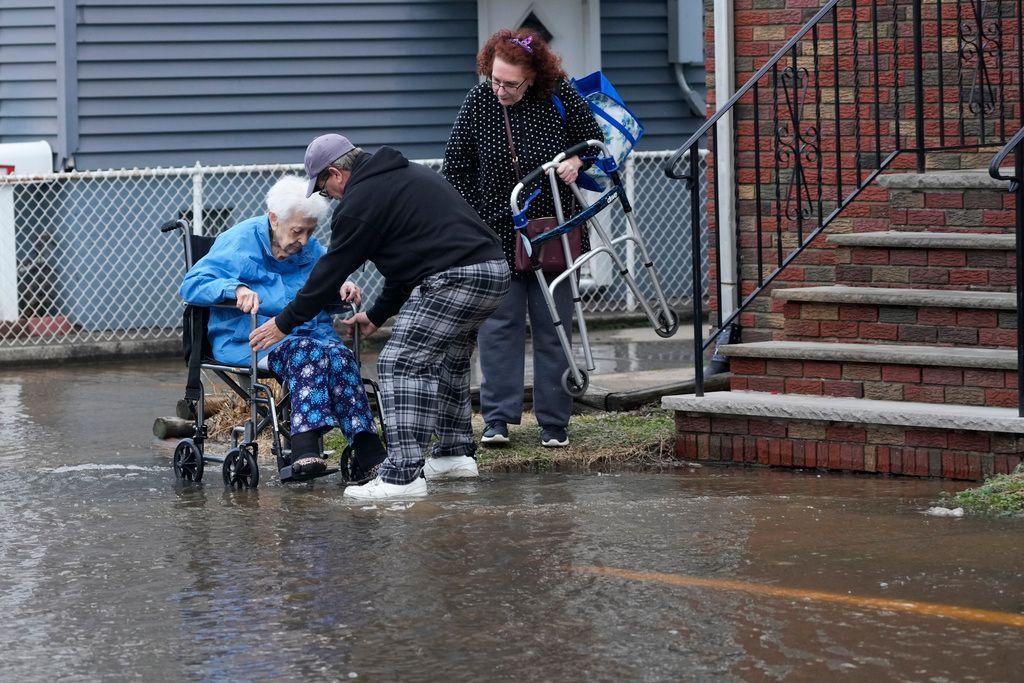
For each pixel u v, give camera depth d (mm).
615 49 16422
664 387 10188
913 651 4961
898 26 9969
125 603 5805
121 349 14523
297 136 15406
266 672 4980
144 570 6281
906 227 9055
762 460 8305
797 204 9164
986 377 7832
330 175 7695
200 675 4965
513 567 6129
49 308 14641
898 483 7660
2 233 14367
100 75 14750
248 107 15227
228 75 15125
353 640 5281
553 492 7695
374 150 15664
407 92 15703
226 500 7703
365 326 8195
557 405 8828
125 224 14867
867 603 5480
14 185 14359
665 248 16484
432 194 7582
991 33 9773
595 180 9094
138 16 14805
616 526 6770
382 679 4883
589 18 16219
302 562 6320
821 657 4934
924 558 6055
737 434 8391
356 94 15539
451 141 8742
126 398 11906
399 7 15562
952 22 9828
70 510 7527
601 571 6023
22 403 11695
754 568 5988
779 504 7141
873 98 10078
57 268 14695
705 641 5133
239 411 10055
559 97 8562
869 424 7891
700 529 6660
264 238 8312
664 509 7109
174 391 12258
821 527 6617
